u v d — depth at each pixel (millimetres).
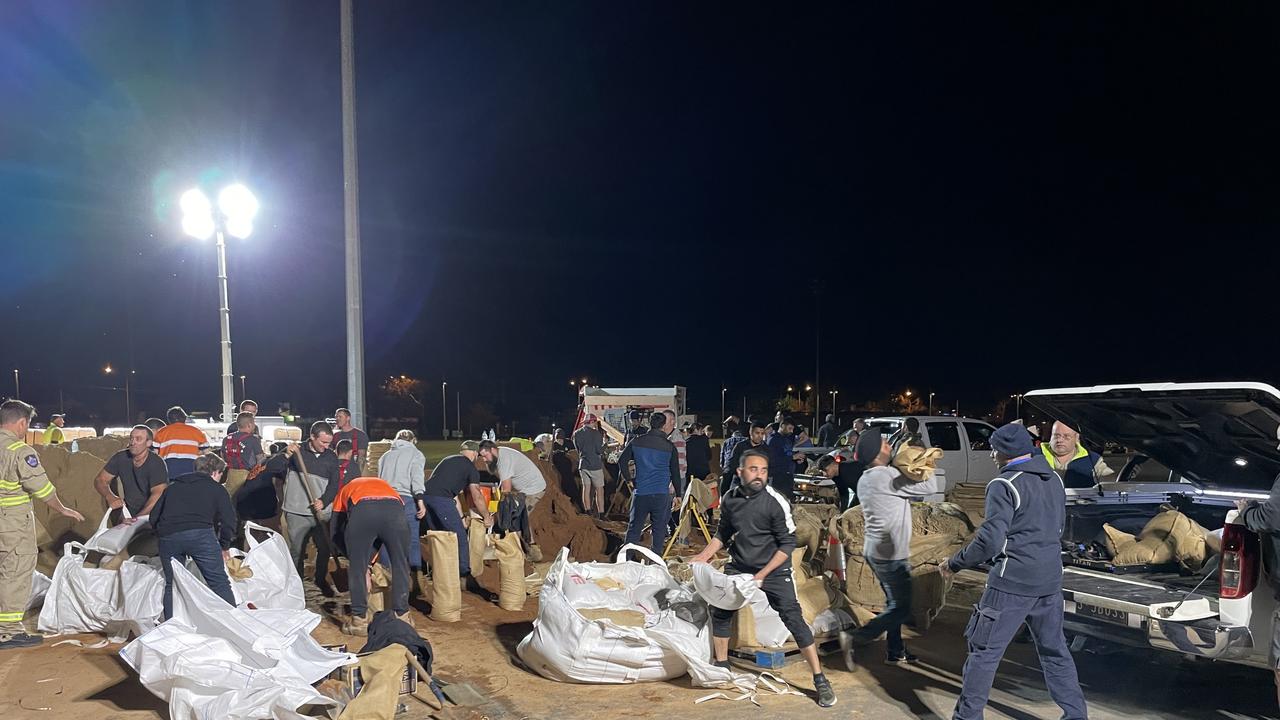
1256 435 5551
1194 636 4668
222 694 4527
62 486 9125
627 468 8961
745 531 5398
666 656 5621
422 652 5586
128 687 5453
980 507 8133
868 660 6195
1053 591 4473
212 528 6039
